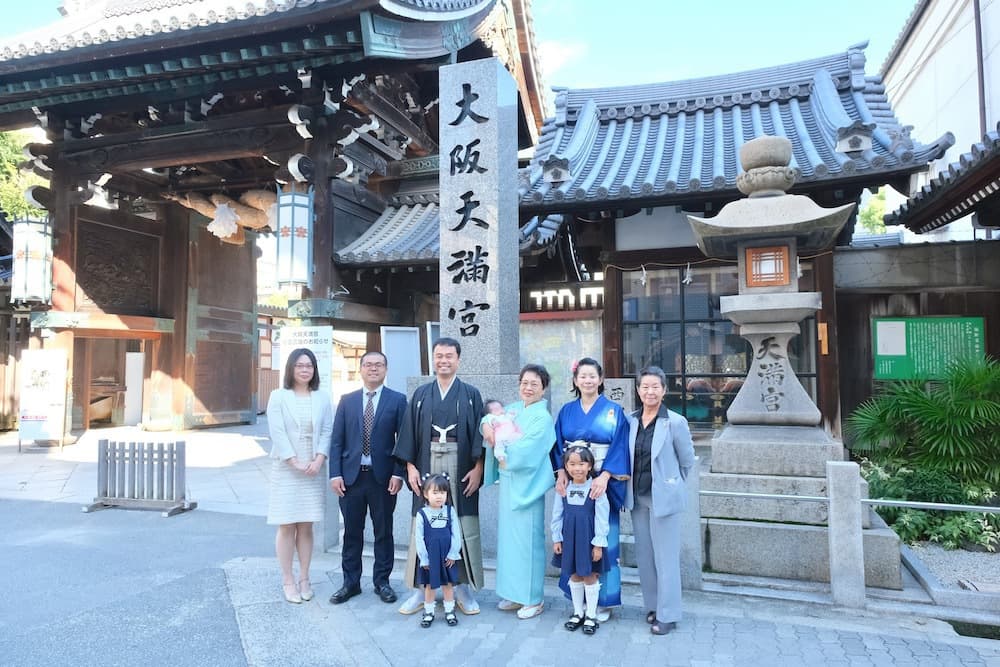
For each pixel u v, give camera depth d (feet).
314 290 35.45
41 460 36.09
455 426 14.26
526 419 14.06
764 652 12.15
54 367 40.29
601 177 28.02
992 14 39.11
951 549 18.37
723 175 24.45
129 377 55.72
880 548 15.21
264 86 36.52
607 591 13.62
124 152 40.24
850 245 31.27
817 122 28.68
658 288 28.48
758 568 16.10
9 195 53.67
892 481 20.77
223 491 27.86
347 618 13.91
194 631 13.17
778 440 17.48
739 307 17.95
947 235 47.29
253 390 58.03
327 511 19.04
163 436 46.73
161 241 50.37
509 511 14.16
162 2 42.45
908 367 28.71
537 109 48.34
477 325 18.60
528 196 26.68
